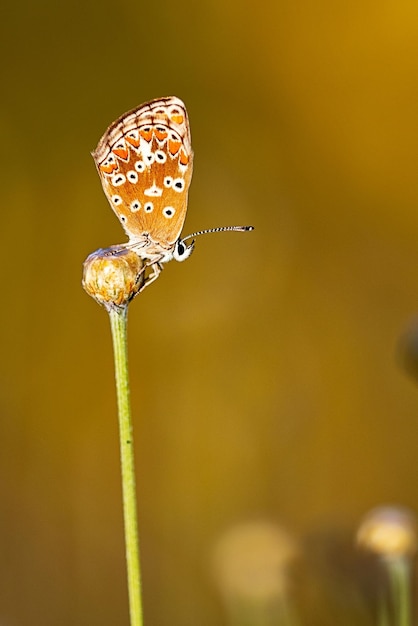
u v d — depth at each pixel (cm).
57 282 57
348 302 61
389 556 34
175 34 62
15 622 50
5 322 56
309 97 62
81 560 52
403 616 34
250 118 62
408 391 58
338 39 62
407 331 37
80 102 60
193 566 49
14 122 60
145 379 57
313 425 57
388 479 56
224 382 57
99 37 61
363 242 62
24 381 55
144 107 32
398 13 61
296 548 36
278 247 61
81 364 56
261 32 62
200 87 62
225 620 46
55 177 59
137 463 55
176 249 33
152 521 52
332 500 55
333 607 36
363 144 62
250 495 55
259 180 62
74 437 55
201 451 55
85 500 53
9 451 54
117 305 31
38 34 60
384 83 62
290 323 60
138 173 32
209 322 59
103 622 50
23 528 52
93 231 58
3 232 58
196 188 61
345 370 59
